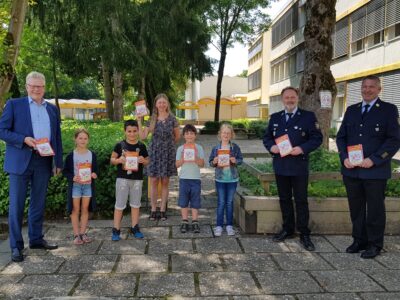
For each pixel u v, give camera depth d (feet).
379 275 14.71
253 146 70.59
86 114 183.93
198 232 19.61
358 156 16.26
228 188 19.47
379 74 66.69
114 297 13.08
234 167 19.62
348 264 15.72
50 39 72.28
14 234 16.28
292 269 15.26
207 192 28.58
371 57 69.36
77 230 18.15
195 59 81.61
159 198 24.76
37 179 16.78
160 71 68.85
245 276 14.64
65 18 60.29
